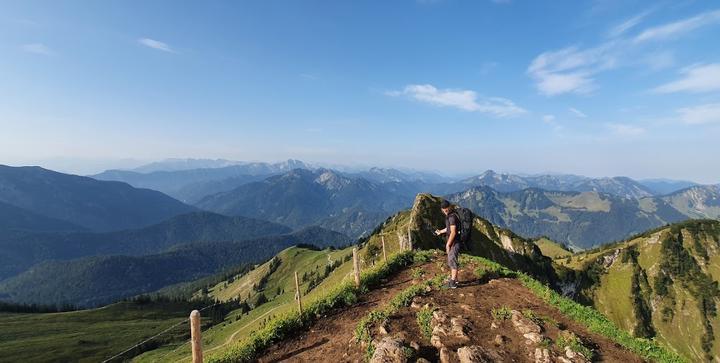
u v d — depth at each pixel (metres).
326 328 18.81
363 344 15.30
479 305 19.56
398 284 25.05
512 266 118.94
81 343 185.62
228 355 17.23
